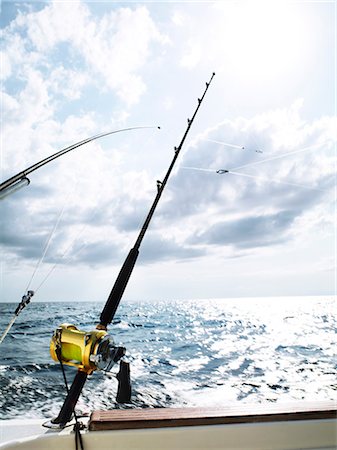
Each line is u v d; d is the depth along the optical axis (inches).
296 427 48.6
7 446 42.9
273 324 876.0
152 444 45.9
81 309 1585.9
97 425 46.2
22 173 36.4
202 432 47.1
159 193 51.9
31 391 213.8
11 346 452.4
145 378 262.8
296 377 263.0
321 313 1333.7
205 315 1316.4
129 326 892.0
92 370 40.9
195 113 60.9
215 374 279.7
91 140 59.9
